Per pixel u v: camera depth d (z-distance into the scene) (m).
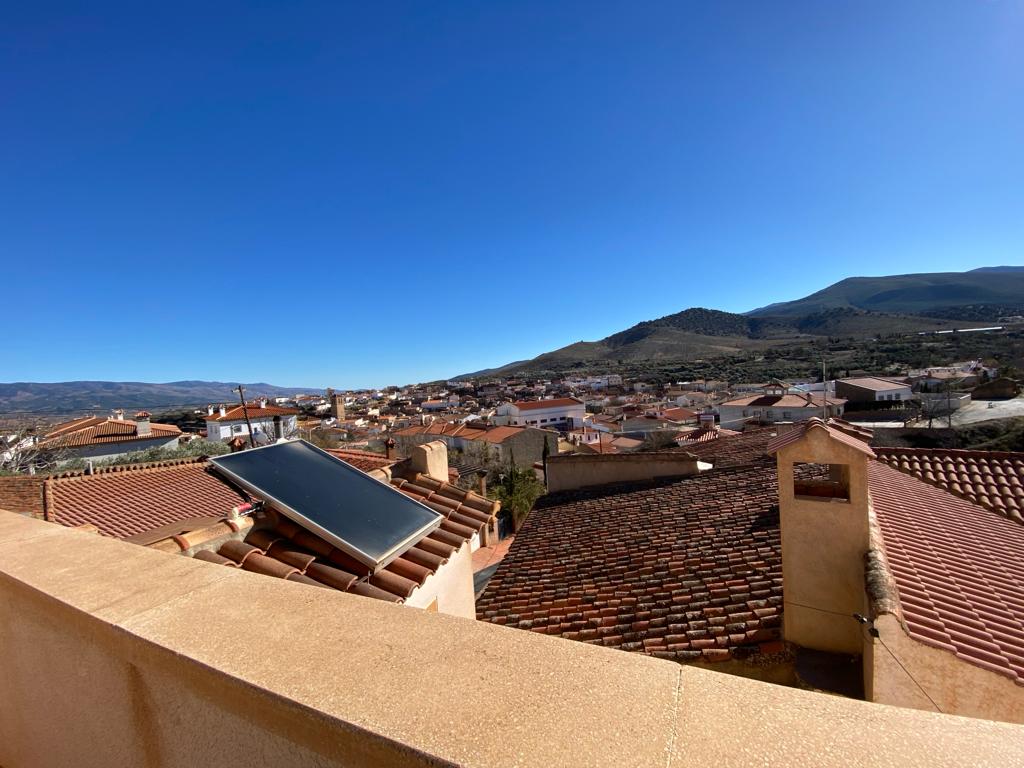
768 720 1.01
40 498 11.47
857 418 49.62
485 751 0.96
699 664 4.55
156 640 1.42
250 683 1.22
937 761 0.91
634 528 8.09
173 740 1.48
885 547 4.86
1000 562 5.15
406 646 1.32
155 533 3.53
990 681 3.32
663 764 0.91
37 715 1.98
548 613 6.03
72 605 1.66
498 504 5.75
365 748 1.05
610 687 1.13
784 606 4.52
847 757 0.92
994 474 8.13
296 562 3.40
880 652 3.54
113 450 34.00
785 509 4.48
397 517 4.10
